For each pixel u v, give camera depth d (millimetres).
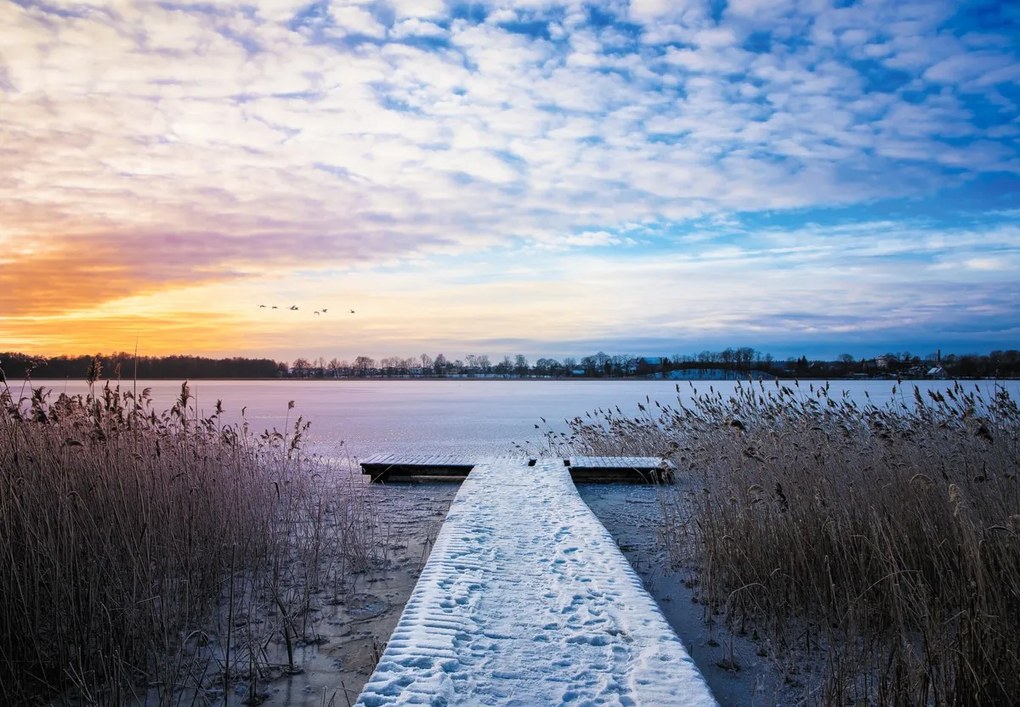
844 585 5648
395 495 11406
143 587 5289
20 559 5184
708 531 6781
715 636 5605
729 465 8711
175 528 6207
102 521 5762
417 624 4602
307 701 4473
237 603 6223
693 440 11484
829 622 5078
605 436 15695
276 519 7801
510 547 6609
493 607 4992
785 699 4547
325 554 7602
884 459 7285
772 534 6191
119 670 4477
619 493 11578
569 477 10945
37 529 5250
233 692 4605
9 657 4590
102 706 4332
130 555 5453
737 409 11297
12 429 5895
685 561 7531
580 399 52656
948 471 6965
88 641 4715
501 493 9492
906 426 9062
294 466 12406
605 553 6410
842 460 7465
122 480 6398
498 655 4180
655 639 4445
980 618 4176
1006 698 3986
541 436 22859
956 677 4004
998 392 8734
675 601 6445
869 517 5801
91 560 5137
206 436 9508
